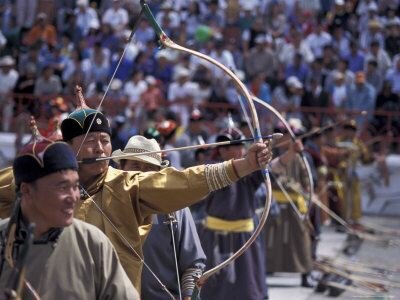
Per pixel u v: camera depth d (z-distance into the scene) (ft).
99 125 35.50
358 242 103.30
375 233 108.47
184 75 125.59
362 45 144.36
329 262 87.81
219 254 61.11
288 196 72.43
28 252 27.58
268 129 119.55
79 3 144.77
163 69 130.21
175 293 42.65
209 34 134.72
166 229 42.45
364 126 125.18
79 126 35.32
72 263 28.96
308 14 146.61
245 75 133.59
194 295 35.99
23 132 118.21
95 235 29.48
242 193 61.31
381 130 125.29
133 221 34.76
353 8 148.97
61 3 151.23
